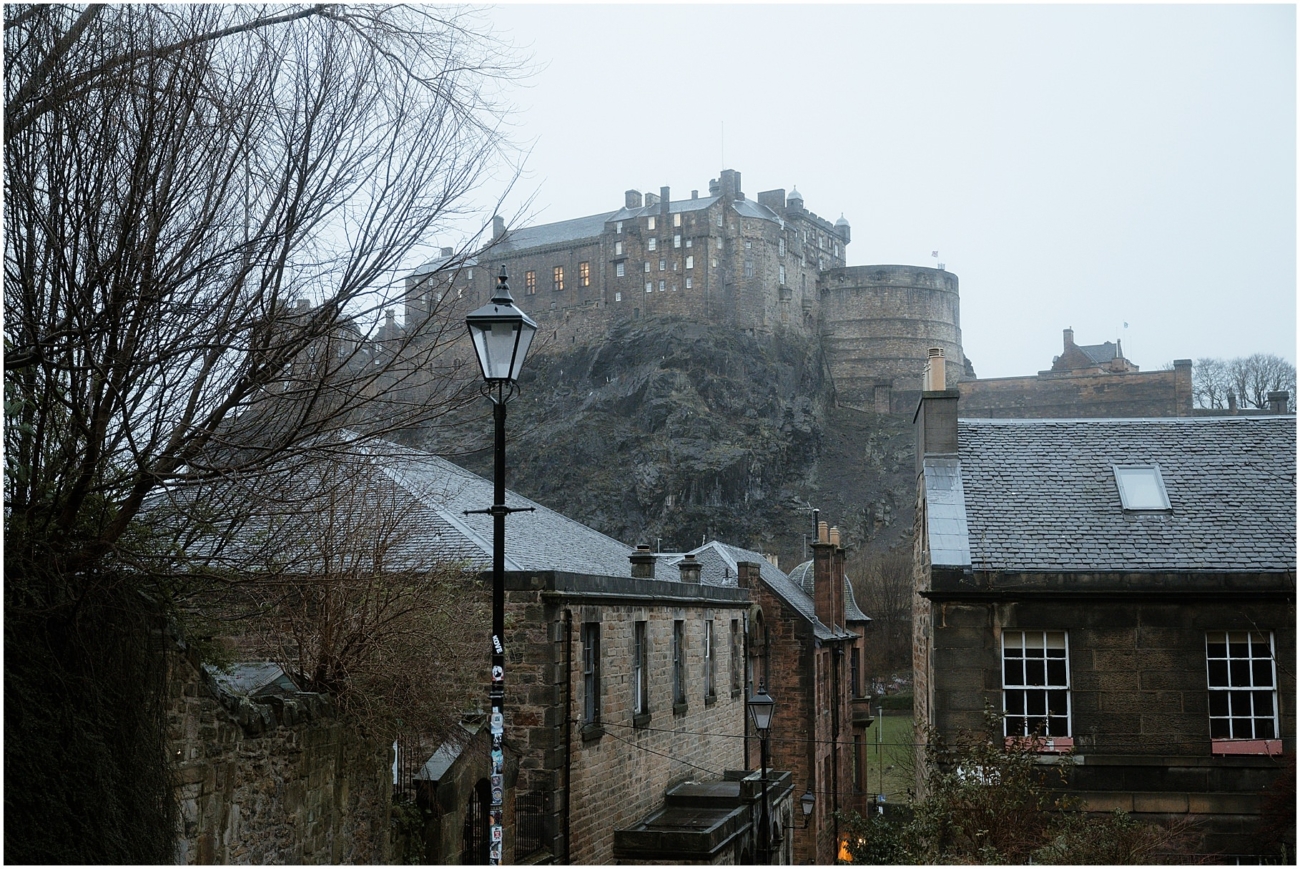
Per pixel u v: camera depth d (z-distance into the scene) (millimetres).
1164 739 15117
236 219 8883
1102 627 15453
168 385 9031
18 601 8125
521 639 17391
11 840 7680
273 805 10844
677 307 121375
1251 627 15250
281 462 10297
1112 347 137875
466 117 10242
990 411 109688
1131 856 12914
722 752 27359
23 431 8492
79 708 8398
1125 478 17203
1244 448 17625
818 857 33188
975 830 13523
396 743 14406
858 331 131750
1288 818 14109
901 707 65125
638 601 21234
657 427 114750
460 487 20891
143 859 8602
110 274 8102
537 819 16891
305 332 8602
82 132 8344
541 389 123625
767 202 135500
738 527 111812
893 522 114188
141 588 9336
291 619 12820
